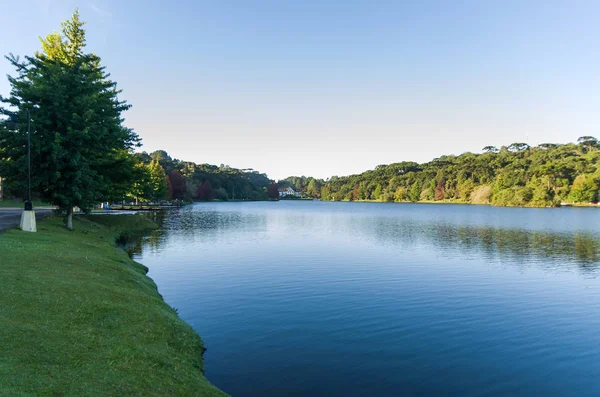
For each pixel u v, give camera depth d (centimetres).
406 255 3512
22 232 2409
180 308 1836
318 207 16562
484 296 2142
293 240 4584
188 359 1152
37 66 3294
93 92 3262
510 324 1695
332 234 5331
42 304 1116
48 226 2945
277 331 1552
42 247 1977
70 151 2923
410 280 2497
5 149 2995
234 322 1652
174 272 2648
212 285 2291
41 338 890
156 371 934
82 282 1472
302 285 2319
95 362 859
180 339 1262
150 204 11956
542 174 14600
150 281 2164
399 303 1978
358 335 1530
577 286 2391
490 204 16012
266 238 4759
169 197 12694
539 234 5356
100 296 1352
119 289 1559
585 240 4691
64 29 4147
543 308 1934
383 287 2308
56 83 2919
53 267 1594
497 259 3347
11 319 953
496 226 6644
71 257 1902
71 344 911
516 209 12669
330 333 1543
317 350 1375
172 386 889
